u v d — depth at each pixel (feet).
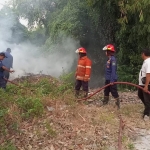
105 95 25.98
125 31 41.88
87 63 27.02
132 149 16.62
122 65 43.16
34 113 19.81
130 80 40.91
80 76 27.32
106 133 18.49
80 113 21.20
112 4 44.52
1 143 16.63
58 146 16.53
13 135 17.38
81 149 16.33
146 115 21.95
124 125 19.94
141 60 41.78
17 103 20.94
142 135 18.79
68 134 17.88
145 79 21.84
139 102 29.04
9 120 18.52
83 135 17.88
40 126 18.53
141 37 40.83
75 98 25.03
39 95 23.65
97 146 16.72
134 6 37.22
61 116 20.15
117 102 24.81
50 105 21.99
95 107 24.58
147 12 37.68
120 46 44.04
